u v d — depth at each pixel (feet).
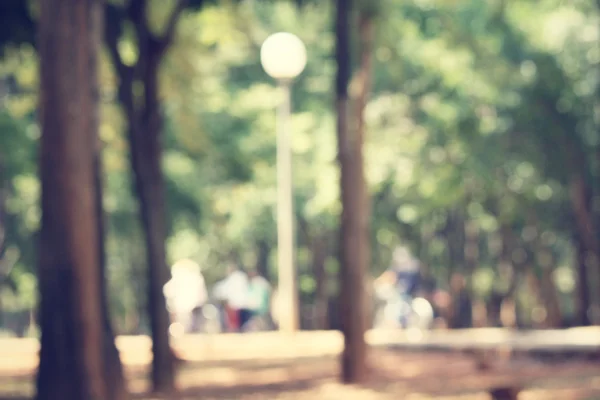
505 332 80.48
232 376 56.24
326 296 138.82
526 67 100.99
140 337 94.22
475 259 124.16
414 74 99.19
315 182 119.34
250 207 131.13
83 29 31.78
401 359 65.67
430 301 131.23
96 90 37.01
